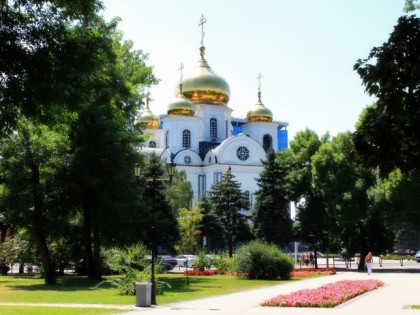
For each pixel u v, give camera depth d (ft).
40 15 52.34
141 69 142.10
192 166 276.62
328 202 164.25
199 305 69.31
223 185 216.54
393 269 165.68
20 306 66.74
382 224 165.48
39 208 107.34
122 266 88.89
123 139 115.55
